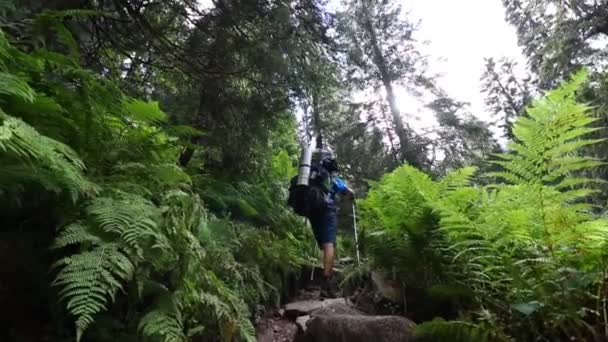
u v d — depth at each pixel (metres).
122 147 2.25
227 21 5.11
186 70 5.42
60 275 1.44
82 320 1.33
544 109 1.86
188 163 5.18
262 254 4.25
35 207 1.73
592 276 1.66
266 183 6.66
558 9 10.72
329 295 5.02
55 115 1.86
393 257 2.81
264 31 5.29
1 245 1.63
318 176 4.78
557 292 1.70
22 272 1.67
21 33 2.41
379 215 2.96
